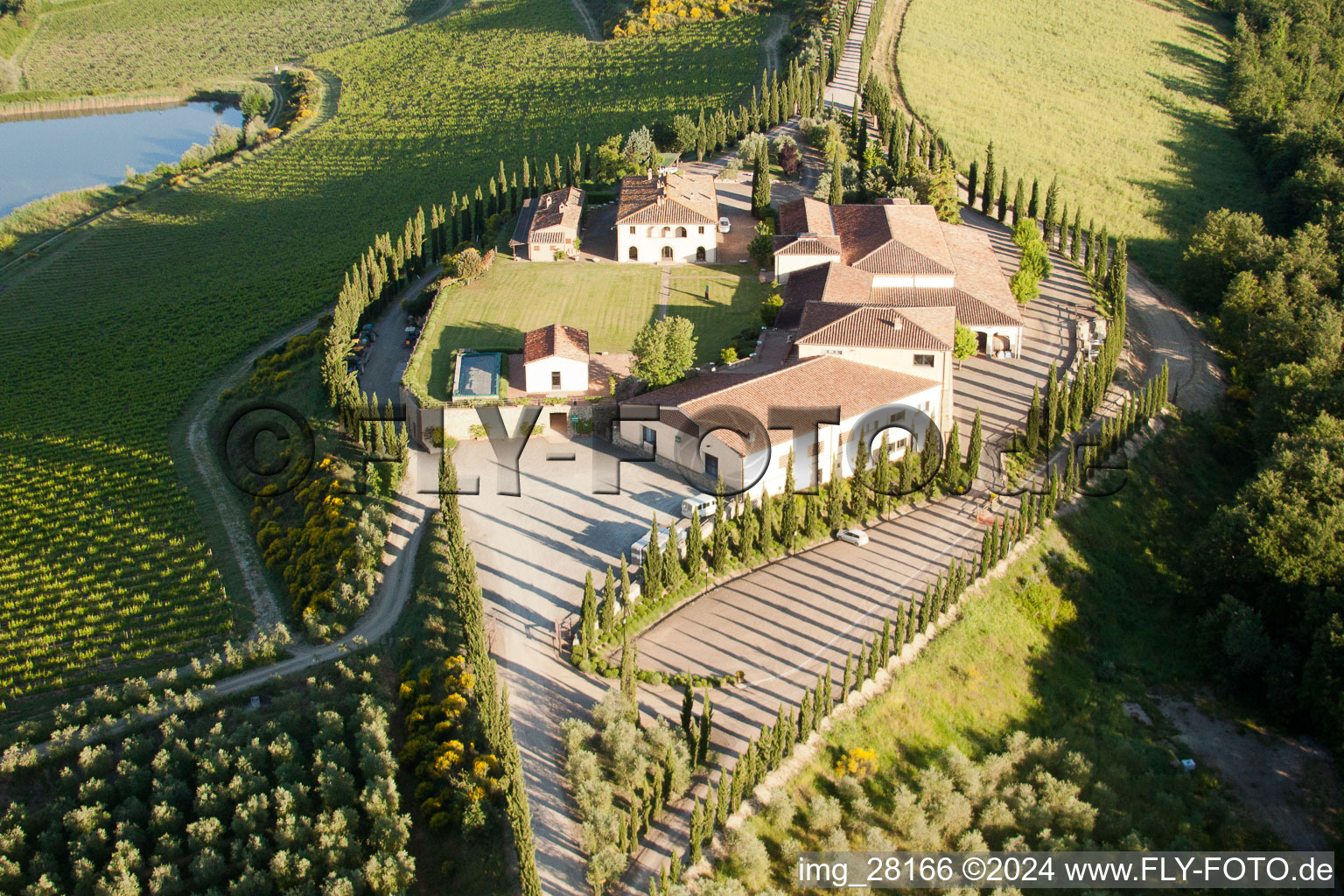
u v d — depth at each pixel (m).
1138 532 97.31
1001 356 118.19
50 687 79.56
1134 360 124.69
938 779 69.38
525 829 60.22
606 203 158.25
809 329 105.69
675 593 83.06
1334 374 107.62
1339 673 77.25
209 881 62.03
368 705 71.19
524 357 109.06
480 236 150.75
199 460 112.19
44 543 99.06
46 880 61.59
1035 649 83.81
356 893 60.47
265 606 87.12
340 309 121.62
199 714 73.88
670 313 124.25
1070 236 153.50
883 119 174.50
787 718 69.06
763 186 146.38
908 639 78.25
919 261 122.06
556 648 77.25
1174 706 82.94
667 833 64.38
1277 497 88.56
